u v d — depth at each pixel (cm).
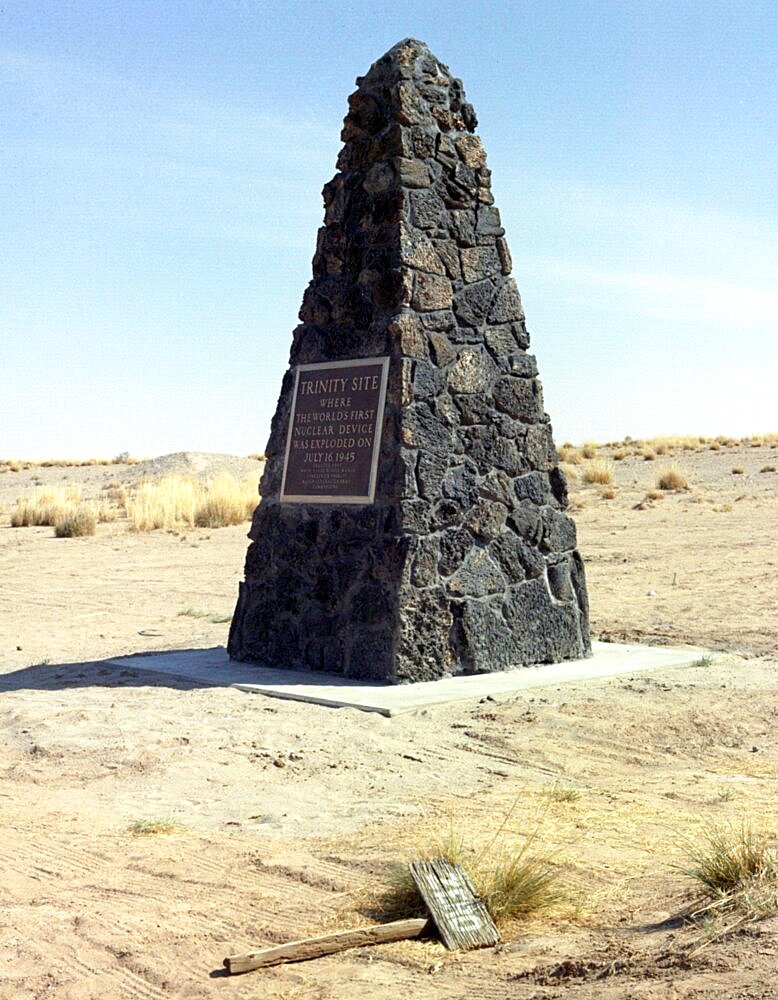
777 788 913
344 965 582
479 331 1448
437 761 1030
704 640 1684
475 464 1423
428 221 1420
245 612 1519
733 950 508
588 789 930
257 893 691
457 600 1388
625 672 1403
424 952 592
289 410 1502
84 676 1462
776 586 2142
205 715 1205
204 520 3722
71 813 880
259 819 862
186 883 712
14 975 576
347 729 1136
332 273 1483
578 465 5150
